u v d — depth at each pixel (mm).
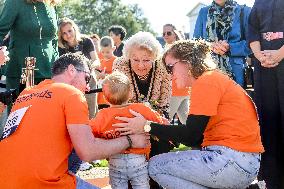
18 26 4539
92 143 2885
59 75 3166
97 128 3439
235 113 3238
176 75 3363
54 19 4727
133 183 3580
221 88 3227
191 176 3320
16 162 2783
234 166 3217
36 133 2816
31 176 2756
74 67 3180
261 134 4250
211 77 3236
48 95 2916
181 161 3346
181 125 3244
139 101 4160
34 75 4570
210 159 3246
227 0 4754
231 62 4672
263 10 4238
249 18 4367
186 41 3383
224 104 3240
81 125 2857
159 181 3477
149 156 3779
